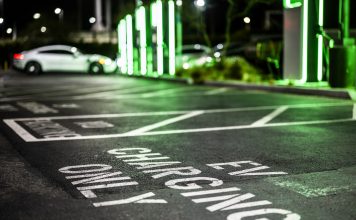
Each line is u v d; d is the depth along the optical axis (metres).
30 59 29.44
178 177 5.63
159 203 4.66
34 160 6.57
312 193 4.96
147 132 8.80
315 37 16.58
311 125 9.45
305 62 16.64
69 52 30.08
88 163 6.38
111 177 5.65
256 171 5.90
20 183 5.41
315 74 16.78
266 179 5.52
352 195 4.89
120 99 14.95
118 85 20.92
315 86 16.02
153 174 5.77
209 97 15.26
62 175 5.75
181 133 8.68
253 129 9.05
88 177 5.66
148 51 26.66
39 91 18.05
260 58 19.05
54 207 4.56
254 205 4.58
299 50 17.20
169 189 5.13
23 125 9.70
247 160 6.50
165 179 5.54
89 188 5.19
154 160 6.53
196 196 4.88
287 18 17.64
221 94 16.19
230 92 16.88
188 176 5.67
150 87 19.62
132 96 15.89
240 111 11.72
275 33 31.27
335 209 4.46
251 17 36.72
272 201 4.70
